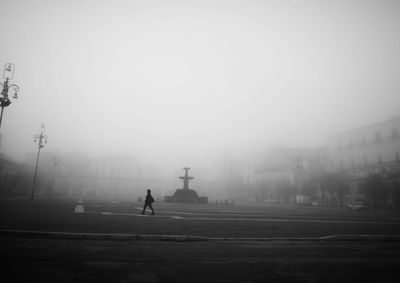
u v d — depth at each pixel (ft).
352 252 31.99
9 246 29.14
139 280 20.07
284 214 88.89
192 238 37.52
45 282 18.99
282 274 22.52
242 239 38.37
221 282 20.30
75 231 39.04
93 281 19.56
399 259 28.68
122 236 36.37
